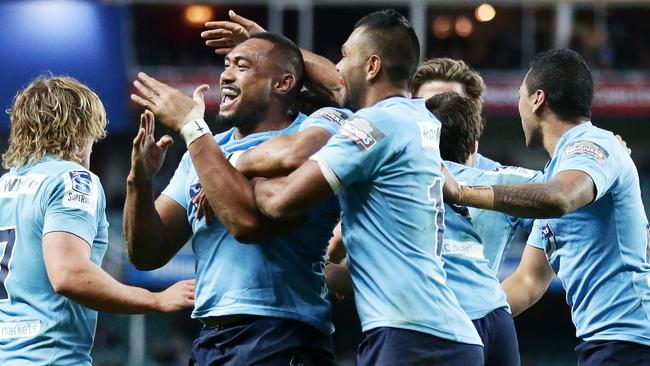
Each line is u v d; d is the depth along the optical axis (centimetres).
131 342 8181
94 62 8225
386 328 1656
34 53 8206
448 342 1667
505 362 1967
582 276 1992
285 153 1703
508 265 7375
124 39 8256
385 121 1677
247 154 1733
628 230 1958
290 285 1778
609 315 1967
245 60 1823
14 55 8188
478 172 2055
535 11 8456
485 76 8375
